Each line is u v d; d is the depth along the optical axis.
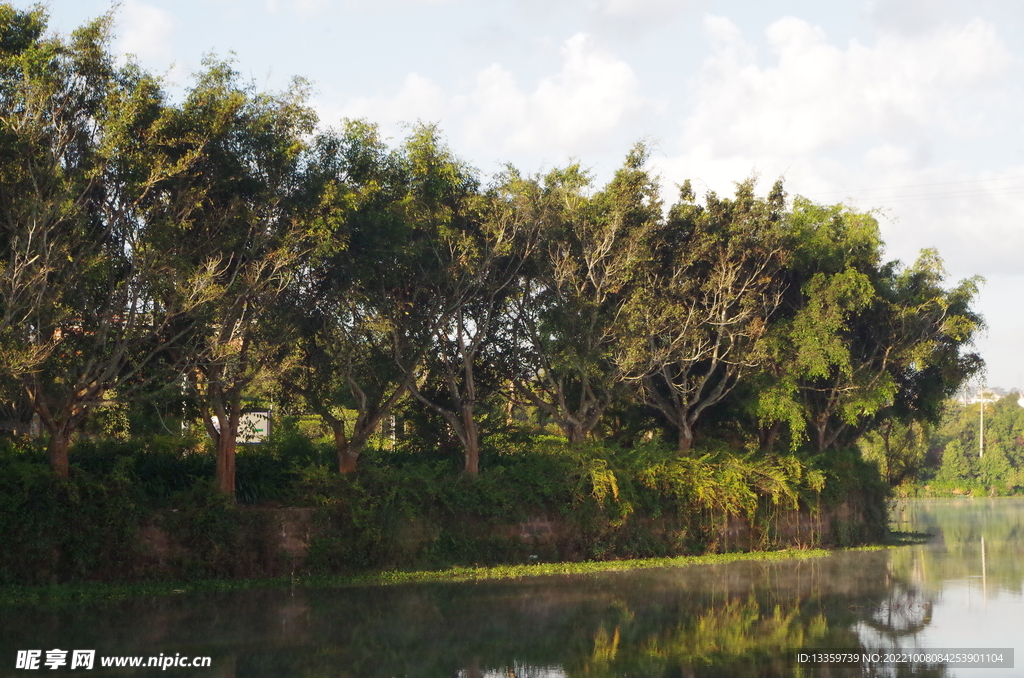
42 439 24.66
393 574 23.95
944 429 104.56
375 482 24.66
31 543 19.78
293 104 21.92
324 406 25.77
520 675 13.81
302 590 21.64
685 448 33.03
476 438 28.05
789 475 33.25
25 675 13.19
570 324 28.39
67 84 19.55
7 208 18.67
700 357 32.06
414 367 26.00
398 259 24.39
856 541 36.56
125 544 20.81
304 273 23.58
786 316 35.81
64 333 20.28
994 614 19.84
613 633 17.12
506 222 26.28
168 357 22.30
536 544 27.48
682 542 30.73
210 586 21.33
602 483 27.95
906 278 37.56
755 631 17.59
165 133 19.95
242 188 21.81
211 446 26.53
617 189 29.14
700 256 30.64
